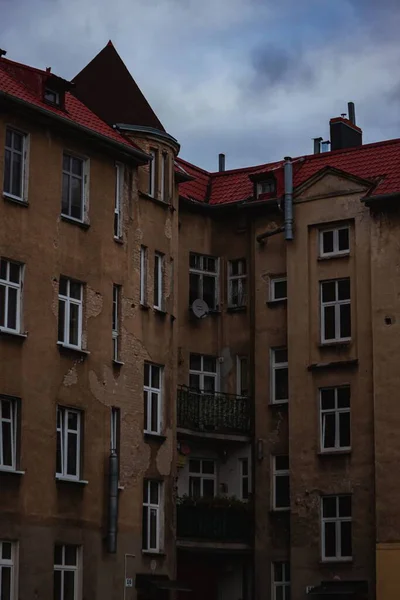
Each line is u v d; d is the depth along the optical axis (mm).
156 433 40094
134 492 38625
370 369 41719
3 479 34125
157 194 41625
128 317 39344
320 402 42625
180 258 44875
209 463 44688
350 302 42594
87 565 36375
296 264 43656
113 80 43156
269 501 43312
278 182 44875
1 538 33781
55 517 35500
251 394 44438
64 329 37000
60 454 36281
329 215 43312
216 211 46000
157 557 39188
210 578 43562
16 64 38219
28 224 35938
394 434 40531
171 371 41062
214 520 42438
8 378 34656
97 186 38688
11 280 35438
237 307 45344
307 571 41719
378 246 41938
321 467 42094
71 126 37438
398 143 44188
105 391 37906
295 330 43312
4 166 35531
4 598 33844
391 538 39938
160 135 41844
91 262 38000
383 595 39656
